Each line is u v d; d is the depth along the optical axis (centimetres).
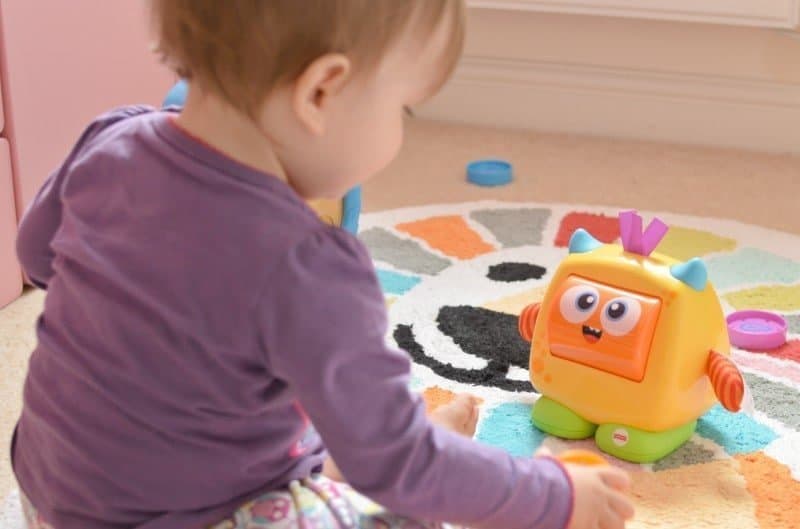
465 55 241
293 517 79
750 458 123
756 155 224
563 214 193
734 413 133
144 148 78
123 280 75
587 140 234
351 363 72
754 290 164
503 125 244
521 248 179
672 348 119
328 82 74
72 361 78
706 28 222
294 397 78
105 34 171
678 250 178
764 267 172
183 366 74
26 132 158
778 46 219
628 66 231
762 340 147
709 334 123
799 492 117
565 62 235
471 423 102
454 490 77
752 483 119
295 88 73
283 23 71
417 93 79
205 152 75
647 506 115
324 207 136
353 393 72
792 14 206
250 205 74
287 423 80
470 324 153
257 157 76
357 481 75
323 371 71
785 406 134
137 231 75
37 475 83
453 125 244
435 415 99
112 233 77
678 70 227
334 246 74
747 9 209
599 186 208
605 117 236
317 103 75
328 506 81
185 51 75
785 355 146
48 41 159
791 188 206
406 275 169
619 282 123
